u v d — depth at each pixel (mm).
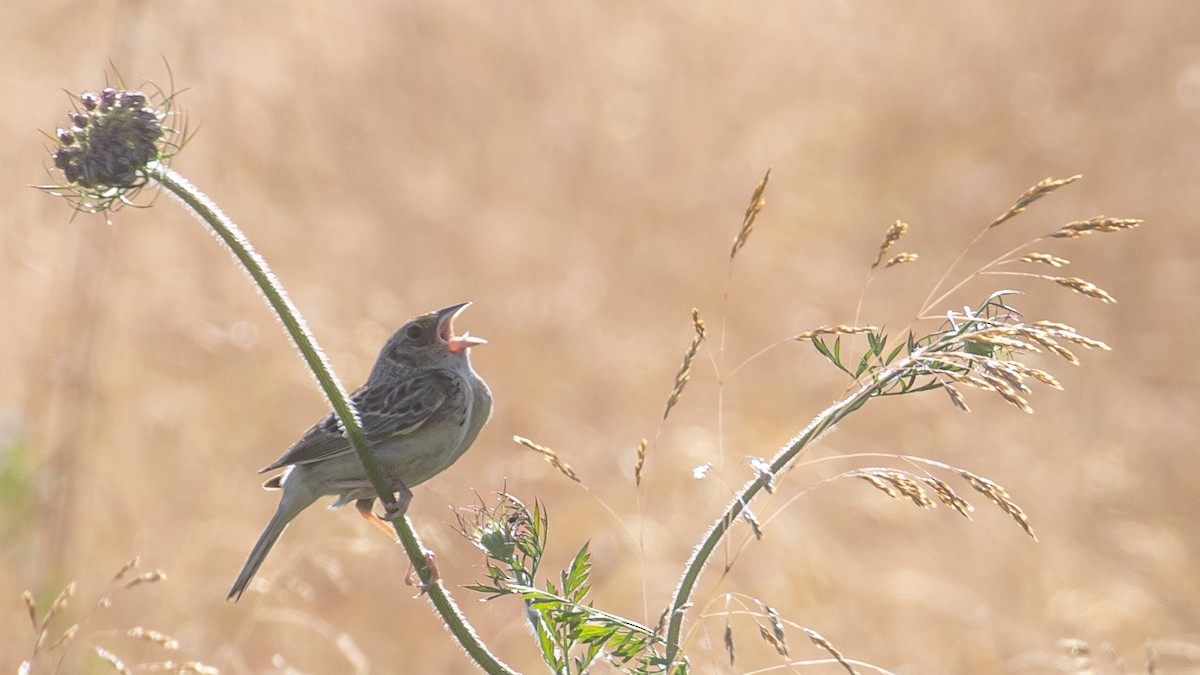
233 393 13141
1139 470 13586
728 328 15516
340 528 11289
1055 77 20047
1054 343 4883
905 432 13992
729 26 20719
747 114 19203
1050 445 13828
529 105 18219
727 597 5242
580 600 5363
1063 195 18141
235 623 10766
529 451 13070
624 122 18594
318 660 10586
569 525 12102
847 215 17891
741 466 12875
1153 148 18781
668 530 12023
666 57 19922
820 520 12352
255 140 16391
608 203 16969
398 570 11406
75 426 11828
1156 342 15594
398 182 16453
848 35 21094
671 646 5180
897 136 19328
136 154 5191
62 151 5164
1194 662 10727
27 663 7098
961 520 12578
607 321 15094
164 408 12555
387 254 15539
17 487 10938
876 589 11289
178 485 11992
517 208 16688
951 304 16500
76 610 10461
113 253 13867
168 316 13609
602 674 5695
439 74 17969
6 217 14789
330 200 16172
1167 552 12234
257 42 17516
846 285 16297
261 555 7227
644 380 14266
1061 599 11328
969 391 14805
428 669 10906
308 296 14477
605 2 20359
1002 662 10594
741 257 16375
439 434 7535
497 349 14375
